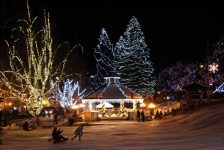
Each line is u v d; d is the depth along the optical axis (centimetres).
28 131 4906
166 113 6519
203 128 4100
